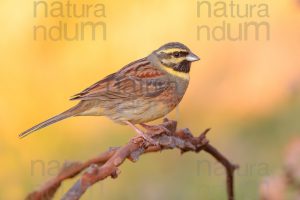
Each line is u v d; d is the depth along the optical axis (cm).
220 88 1371
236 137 1336
